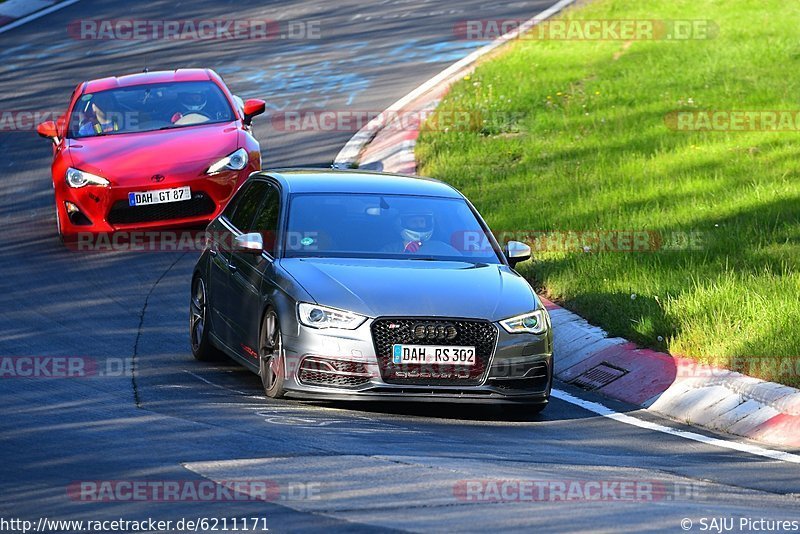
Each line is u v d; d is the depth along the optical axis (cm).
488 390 3247
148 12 11788
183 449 2741
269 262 3491
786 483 2780
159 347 4041
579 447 3050
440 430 3127
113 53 10112
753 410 3362
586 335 4128
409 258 3528
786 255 4619
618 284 4484
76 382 3503
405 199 3744
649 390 3662
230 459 2655
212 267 3878
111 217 5397
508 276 3506
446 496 2398
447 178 6309
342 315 3219
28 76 9500
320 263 3441
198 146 5525
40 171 6944
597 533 2164
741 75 8144
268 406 3256
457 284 3366
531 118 7462
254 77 9044
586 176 6150
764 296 4072
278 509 2269
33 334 4141
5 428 2952
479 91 8062
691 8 10712
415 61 9344
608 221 5291
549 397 3612
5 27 11375
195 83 6028
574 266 4753
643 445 3130
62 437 2856
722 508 2450
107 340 4088
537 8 11269
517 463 2773
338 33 10519
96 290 4753
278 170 3991
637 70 8544
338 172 3916
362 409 3334
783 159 6184
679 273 4503
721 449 3125
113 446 2767
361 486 2453
